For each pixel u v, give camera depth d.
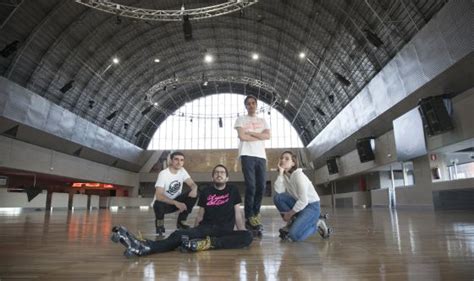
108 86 26.81
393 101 15.90
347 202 26.86
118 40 23.62
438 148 12.81
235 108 38.31
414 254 2.87
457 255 2.79
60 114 22.16
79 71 23.20
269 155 37.00
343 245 3.55
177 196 5.11
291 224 4.20
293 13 20.97
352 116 21.30
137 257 2.89
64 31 19.81
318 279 2.05
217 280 2.05
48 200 20.61
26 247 3.57
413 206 15.14
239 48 28.64
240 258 2.81
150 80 30.77
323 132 28.69
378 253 2.97
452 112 11.94
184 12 14.77
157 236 4.78
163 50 27.48
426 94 13.60
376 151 19.56
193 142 38.19
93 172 28.70
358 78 19.88
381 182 22.45
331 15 18.56
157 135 38.66
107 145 29.39
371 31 16.31
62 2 18.16
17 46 17.86
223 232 3.49
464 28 10.23
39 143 21.70
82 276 2.17
